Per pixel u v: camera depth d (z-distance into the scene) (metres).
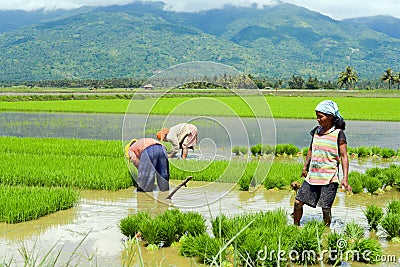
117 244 6.35
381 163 14.09
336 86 119.44
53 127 25.42
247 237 5.74
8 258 5.70
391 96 68.25
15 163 11.83
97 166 11.47
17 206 7.66
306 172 7.10
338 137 6.77
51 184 10.04
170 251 6.14
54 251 6.02
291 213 7.75
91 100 52.41
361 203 8.83
